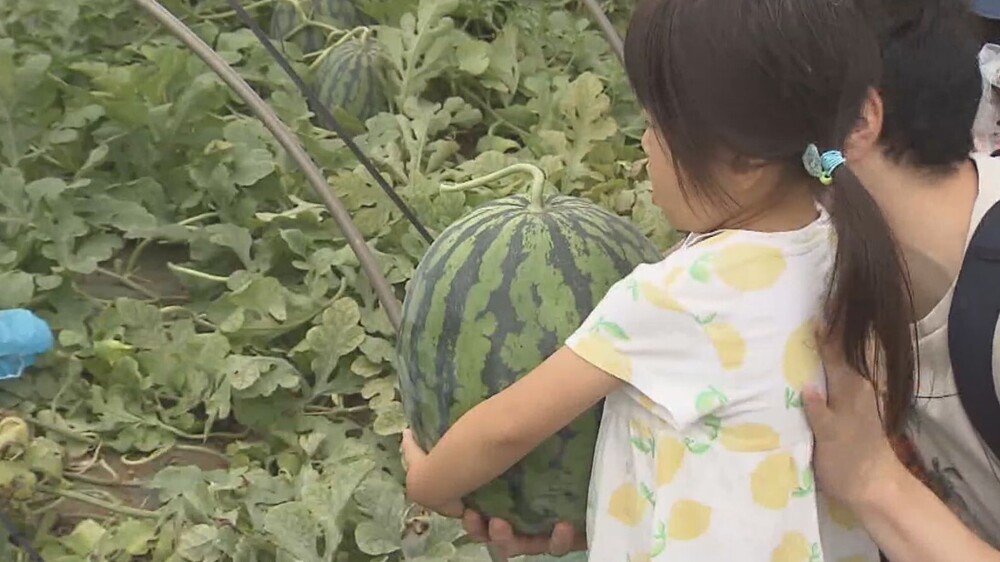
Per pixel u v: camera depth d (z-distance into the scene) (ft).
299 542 6.18
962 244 4.65
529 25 11.07
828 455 4.43
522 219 4.95
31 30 9.97
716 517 4.32
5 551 6.31
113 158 8.96
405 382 5.13
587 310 4.79
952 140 4.63
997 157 5.00
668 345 4.27
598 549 4.63
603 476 4.61
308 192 8.96
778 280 4.23
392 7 10.68
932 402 4.88
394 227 8.57
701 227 4.42
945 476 5.13
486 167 9.11
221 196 8.61
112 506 6.63
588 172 9.25
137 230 8.34
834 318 4.17
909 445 5.10
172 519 6.50
